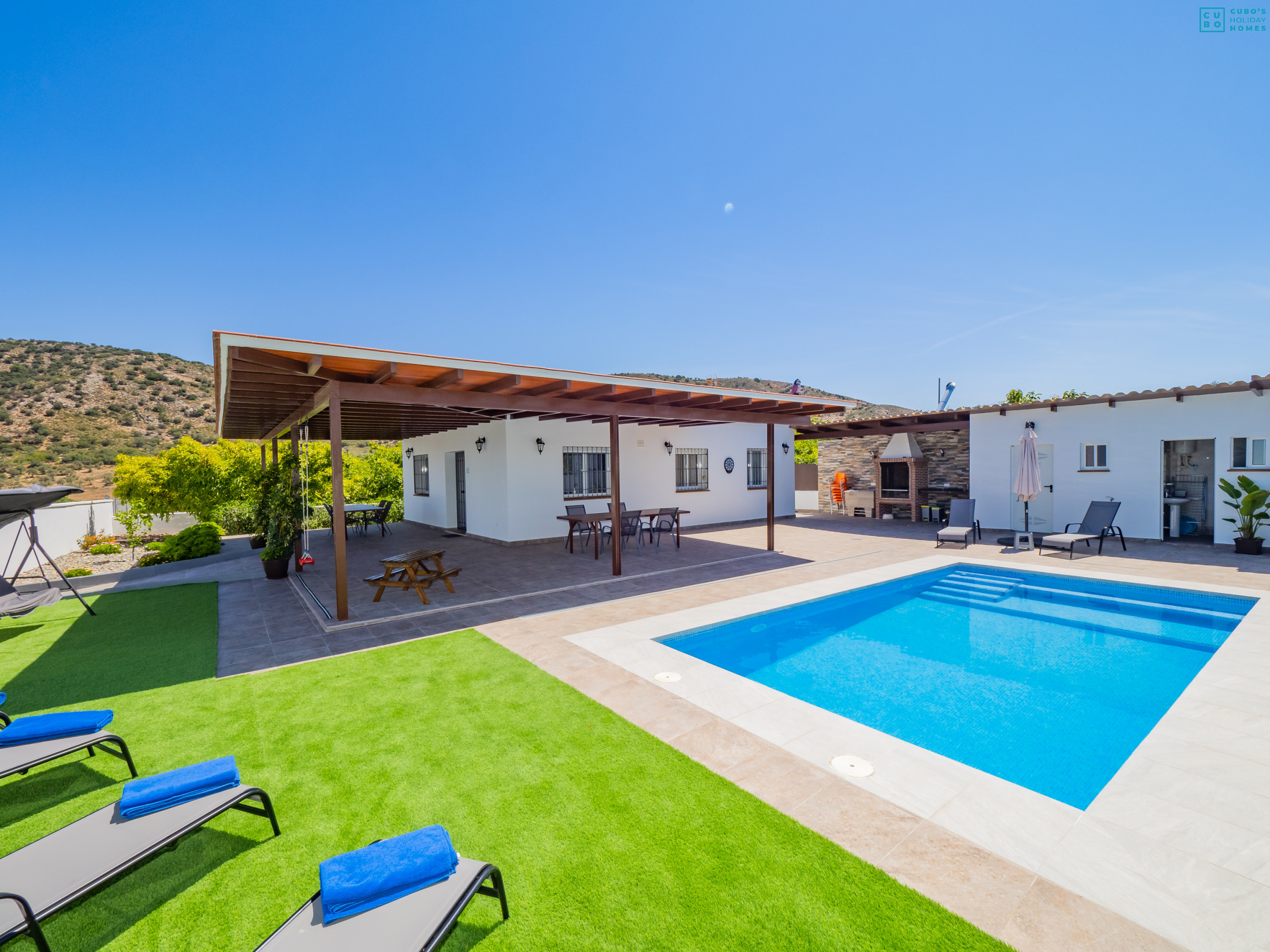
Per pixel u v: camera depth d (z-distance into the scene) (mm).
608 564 10453
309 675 5180
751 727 4062
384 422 13141
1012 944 2178
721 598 7812
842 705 4938
